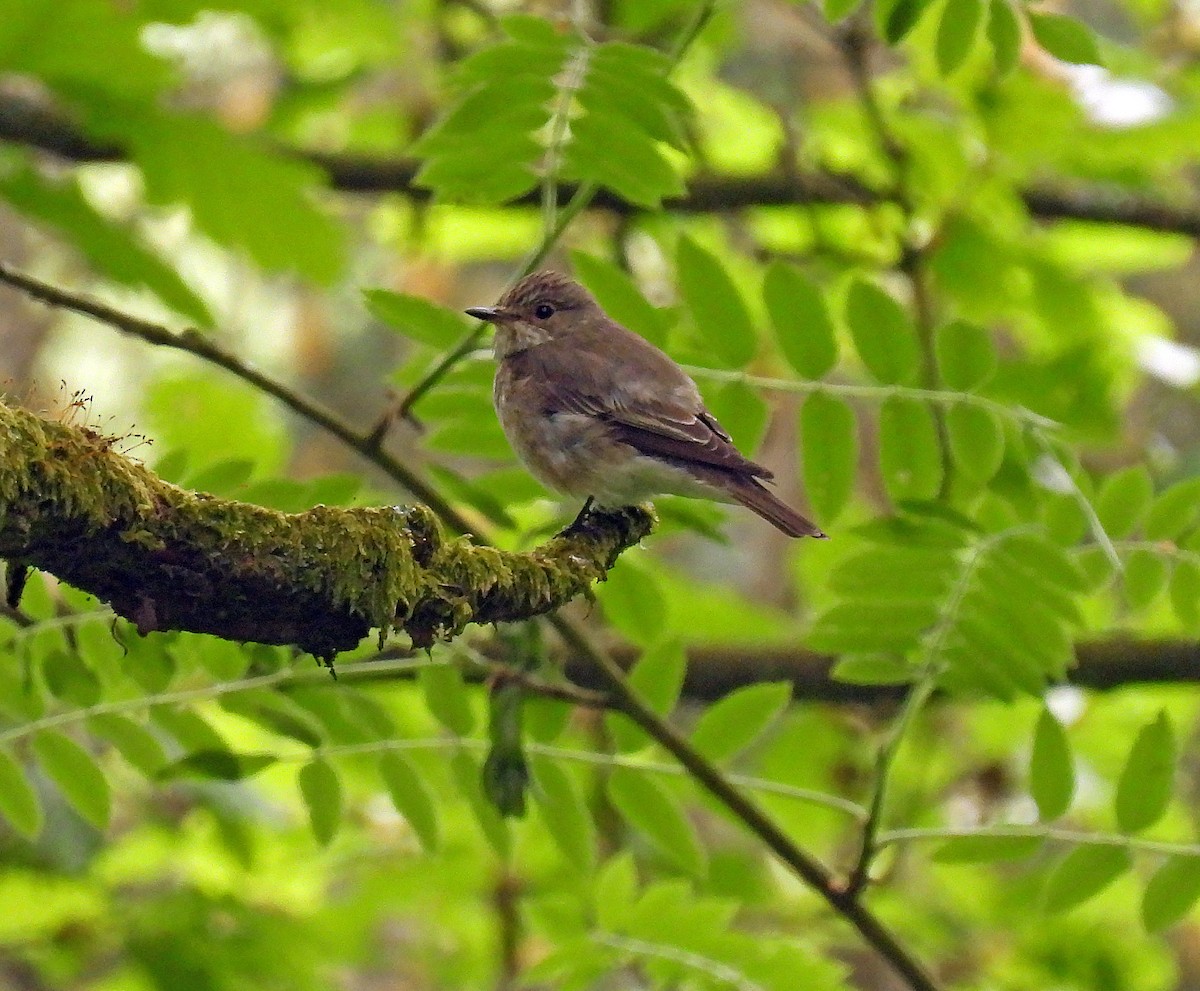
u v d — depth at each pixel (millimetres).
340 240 8516
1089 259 14375
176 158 8117
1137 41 19062
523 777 7906
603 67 7660
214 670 8156
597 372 9352
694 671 10836
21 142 10180
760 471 8656
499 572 6375
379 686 10180
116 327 8078
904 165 12117
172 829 11438
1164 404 13727
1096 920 12281
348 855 11609
